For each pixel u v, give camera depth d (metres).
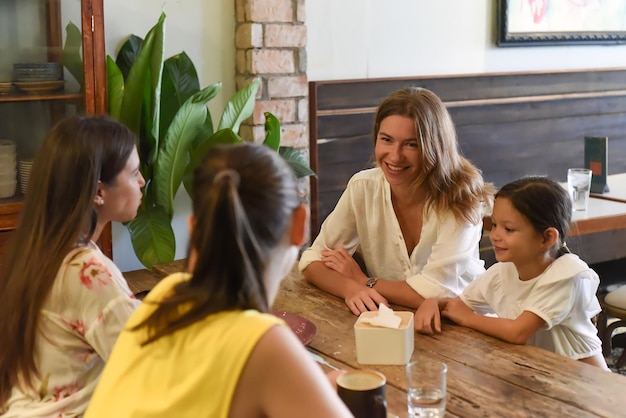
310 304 2.03
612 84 4.63
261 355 0.92
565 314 1.79
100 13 2.77
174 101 3.17
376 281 2.10
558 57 4.46
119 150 1.45
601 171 3.47
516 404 1.40
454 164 2.04
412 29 3.91
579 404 1.40
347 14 3.70
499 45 4.17
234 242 0.94
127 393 0.98
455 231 2.04
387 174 2.04
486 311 2.01
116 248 3.27
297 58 3.45
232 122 3.09
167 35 3.27
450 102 4.02
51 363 1.40
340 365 1.62
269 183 0.96
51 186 1.39
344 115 3.69
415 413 1.34
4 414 1.41
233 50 3.43
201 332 0.95
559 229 1.83
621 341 3.40
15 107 2.76
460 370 1.57
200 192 0.97
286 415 0.92
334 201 3.72
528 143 4.34
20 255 1.39
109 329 1.38
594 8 4.47
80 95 2.80
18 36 2.75
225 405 0.92
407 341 1.61
